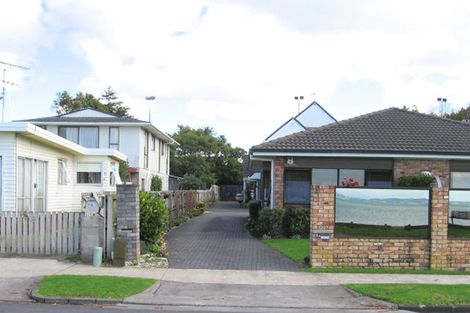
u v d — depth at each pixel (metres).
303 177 19.25
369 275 11.78
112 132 34.69
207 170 60.19
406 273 12.13
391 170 18.95
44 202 19.47
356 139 19.25
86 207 12.40
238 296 9.59
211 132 73.19
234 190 64.44
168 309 8.67
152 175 38.94
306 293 9.95
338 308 8.99
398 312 8.88
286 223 17.88
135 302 8.95
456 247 12.76
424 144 18.91
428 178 18.16
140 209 14.16
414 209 12.77
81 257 12.38
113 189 25.25
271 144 18.83
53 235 13.05
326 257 12.61
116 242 12.16
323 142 18.97
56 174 20.94
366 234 12.69
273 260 13.45
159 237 14.71
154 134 39.47
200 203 34.09
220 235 18.89
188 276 11.21
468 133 20.16
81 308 8.52
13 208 16.09
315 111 38.28
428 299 9.34
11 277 10.51
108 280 10.20
